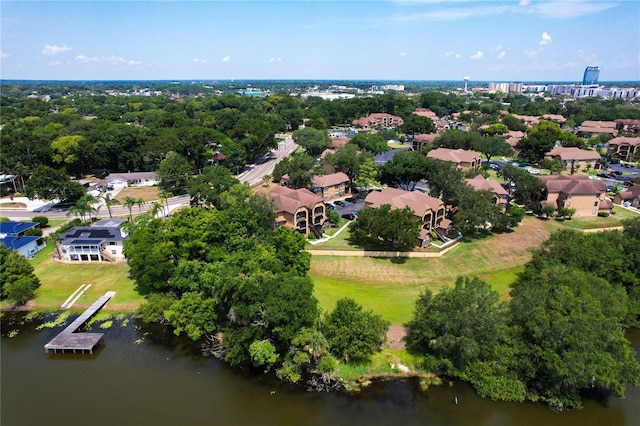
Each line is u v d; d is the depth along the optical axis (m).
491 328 54.34
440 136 183.88
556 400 52.19
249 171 168.25
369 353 57.72
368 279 81.25
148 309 69.38
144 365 59.50
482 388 53.81
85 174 160.75
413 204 98.12
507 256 90.62
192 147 159.25
